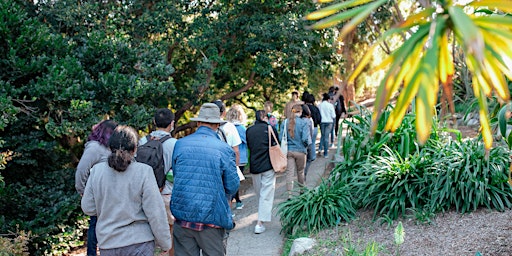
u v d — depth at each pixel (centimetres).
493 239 396
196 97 933
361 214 523
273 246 527
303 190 593
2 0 610
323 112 985
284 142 638
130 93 655
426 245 418
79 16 773
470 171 482
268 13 922
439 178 484
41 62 597
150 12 880
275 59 888
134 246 288
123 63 712
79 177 425
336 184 577
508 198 476
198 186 338
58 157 685
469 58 117
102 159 427
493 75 119
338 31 906
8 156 579
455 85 1102
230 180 348
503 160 484
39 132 636
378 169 520
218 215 341
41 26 646
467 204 465
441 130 557
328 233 495
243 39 909
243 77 1041
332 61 983
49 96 592
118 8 844
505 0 118
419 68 113
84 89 627
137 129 692
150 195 290
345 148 605
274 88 1025
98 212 295
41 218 589
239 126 639
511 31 113
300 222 535
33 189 621
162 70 723
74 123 595
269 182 567
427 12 121
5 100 522
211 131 361
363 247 442
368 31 1255
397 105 121
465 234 421
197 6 920
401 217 495
